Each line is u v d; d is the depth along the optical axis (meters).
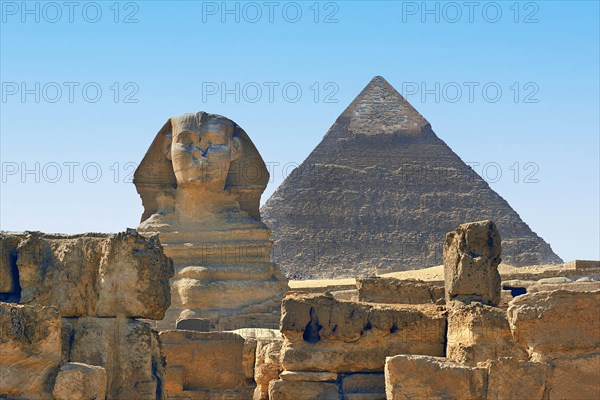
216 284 118.88
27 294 49.34
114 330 47.53
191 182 124.50
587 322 45.75
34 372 41.50
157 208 127.50
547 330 45.81
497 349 50.50
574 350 45.69
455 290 55.53
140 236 48.28
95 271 48.47
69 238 52.19
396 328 53.66
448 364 46.41
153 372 48.56
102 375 42.31
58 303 48.62
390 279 68.12
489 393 45.62
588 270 149.38
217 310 116.94
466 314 51.31
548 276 148.12
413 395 46.28
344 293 120.88
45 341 41.69
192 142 125.88
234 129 128.62
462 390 45.84
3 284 51.12
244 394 68.44
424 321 53.69
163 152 128.00
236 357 67.31
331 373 53.06
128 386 47.16
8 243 51.28
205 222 124.75
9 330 40.91
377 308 53.75
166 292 48.44
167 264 48.91
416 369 46.38
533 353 46.06
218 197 126.06
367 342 53.41
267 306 118.38
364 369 53.31
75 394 41.44
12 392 40.97
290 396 52.97
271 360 63.59
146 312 47.78
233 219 125.25
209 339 67.12
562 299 45.88
